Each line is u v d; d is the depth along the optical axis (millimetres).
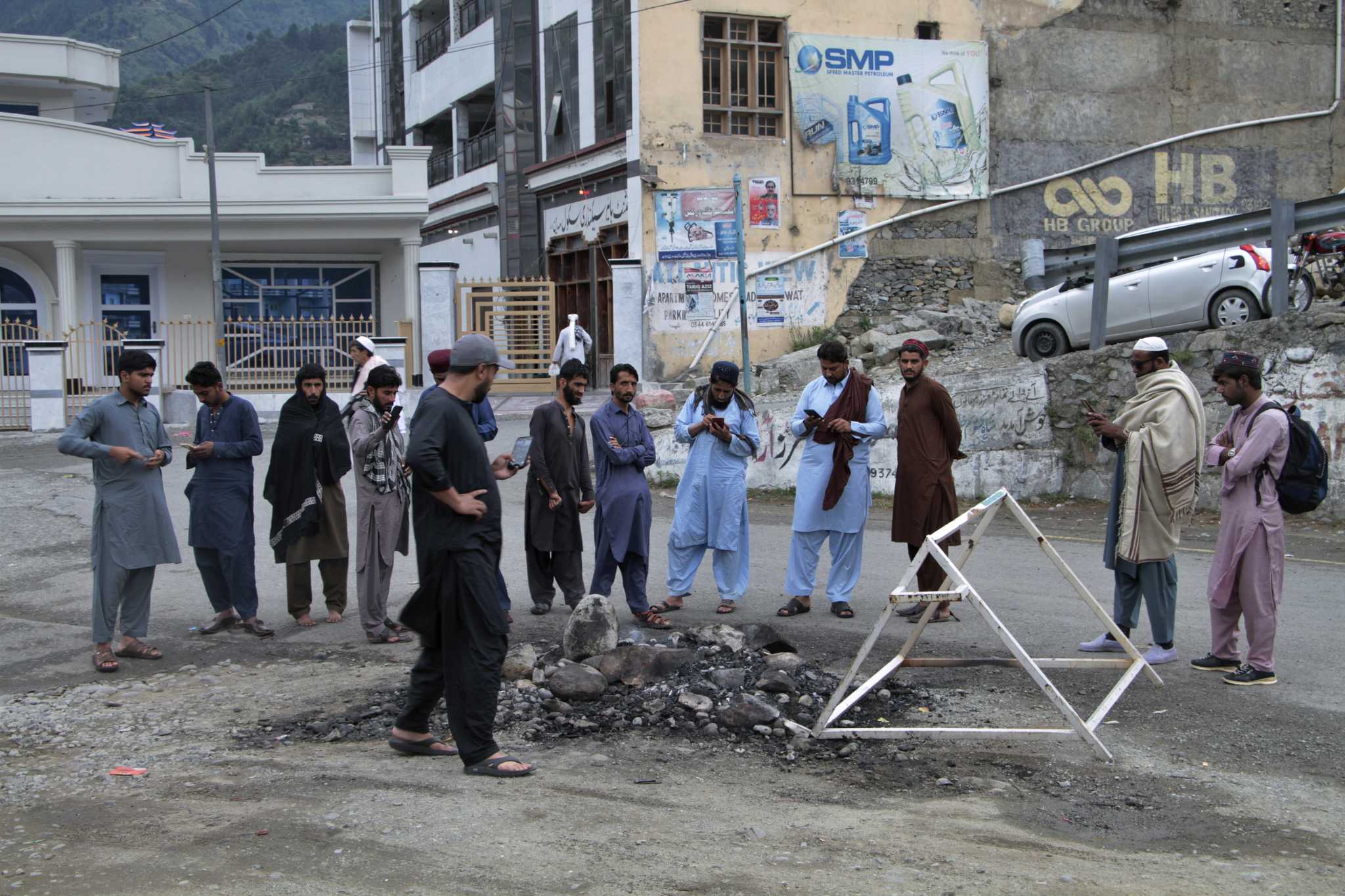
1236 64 24672
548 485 8211
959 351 20406
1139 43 24141
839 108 22406
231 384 20422
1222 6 24531
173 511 12914
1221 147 24641
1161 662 6961
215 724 6203
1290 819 4840
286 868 4219
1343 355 12117
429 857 4320
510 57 26188
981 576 9695
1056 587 9266
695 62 21719
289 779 5266
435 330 22047
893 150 22797
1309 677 6688
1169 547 6828
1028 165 23688
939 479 8258
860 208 22703
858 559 8406
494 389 22750
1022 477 13602
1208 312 14258
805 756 5625
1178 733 5844
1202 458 6883
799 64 22125
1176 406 6773
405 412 19391
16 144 21609
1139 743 5719
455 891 4020
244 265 23109
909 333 21188
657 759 5574
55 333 22406
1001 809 4961
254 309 23234
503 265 27109
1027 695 6496
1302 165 25062
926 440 8266
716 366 8312
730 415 8328
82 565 10570
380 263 23641
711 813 4852
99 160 21984
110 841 4539
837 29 22312
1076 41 23781
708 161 21844
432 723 6168
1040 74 23641
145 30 121688
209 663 7520
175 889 4039
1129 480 6824
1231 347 12820
